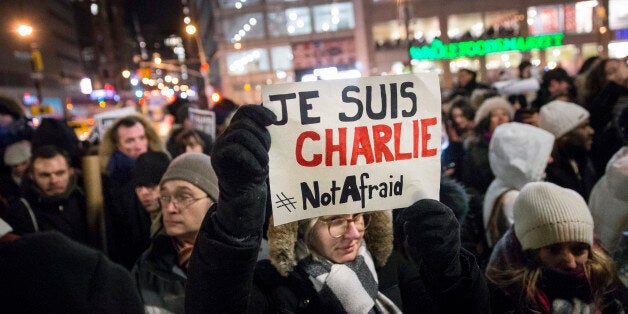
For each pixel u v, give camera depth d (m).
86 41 87.56
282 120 1.66
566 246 2.18
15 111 6.50
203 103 29.03
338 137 1.70
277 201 1.67
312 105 1.68
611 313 2.25
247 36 45.16
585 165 4.14
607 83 5.44
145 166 3.41
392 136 1.75
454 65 37.78
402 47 40.44
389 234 2.01
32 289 0.89
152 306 2.42
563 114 3.79
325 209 1.72
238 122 1.39
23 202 3.61
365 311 1.78
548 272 2.23
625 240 2.57
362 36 41.44
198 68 75.06
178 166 2.53
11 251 0.92
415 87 1.76
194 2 75.25
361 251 1.93
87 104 75.50
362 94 1.72
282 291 1.83
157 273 2.50
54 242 0.95
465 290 1.65
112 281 0.98
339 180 1.72
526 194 2.30
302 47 44.75
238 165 1.33
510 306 2.29
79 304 0.92
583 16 37.78
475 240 3.41
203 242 1.42
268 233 1.90
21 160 5.04
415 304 1.99
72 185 3.80
